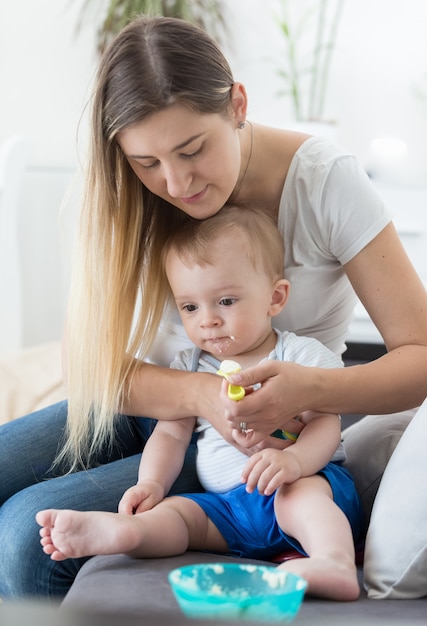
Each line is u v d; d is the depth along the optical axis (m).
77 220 1.47
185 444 1.45
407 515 1.12
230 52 3.51
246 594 0.83
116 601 0.98
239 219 1.42
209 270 1.39
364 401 1.34
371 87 3.49
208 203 1.33
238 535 1.32
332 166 1.45
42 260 3.55
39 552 1.28
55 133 3.64
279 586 0.86
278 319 1.51
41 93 3.62
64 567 1.29
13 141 3.04
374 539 1.16
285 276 1.48
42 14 3.59
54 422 1.58
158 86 1.24
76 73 3.60
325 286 1.50
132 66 1.26
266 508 1.29
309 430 1.33
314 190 1.44
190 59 1.26
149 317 1.53
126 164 1.42
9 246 3.11
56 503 1.34
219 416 1.36
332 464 1.35
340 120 3.52
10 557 1.29
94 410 1.51
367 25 3.46
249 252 1.40
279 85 3.52
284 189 1.46
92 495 1.37
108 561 1.19
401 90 3.48
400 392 1.36
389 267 1.43
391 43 3.46
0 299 3.12
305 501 1.21
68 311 1.51
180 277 1.42
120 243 1.46
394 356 1.39
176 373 1.45
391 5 3.45
